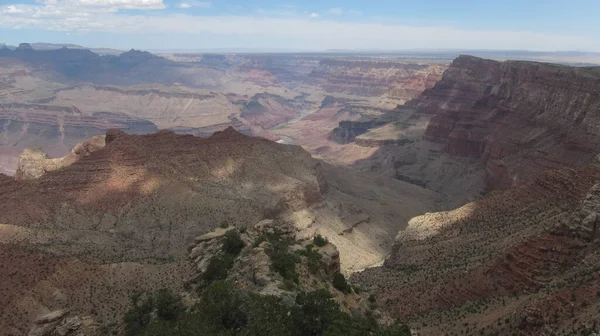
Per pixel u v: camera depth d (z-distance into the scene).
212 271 59.31
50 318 53.00
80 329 52.06
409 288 83.19
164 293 54.62
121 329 53.00
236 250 63.88
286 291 50.94
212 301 45.78
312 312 46.69
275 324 43.56
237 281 54.56
